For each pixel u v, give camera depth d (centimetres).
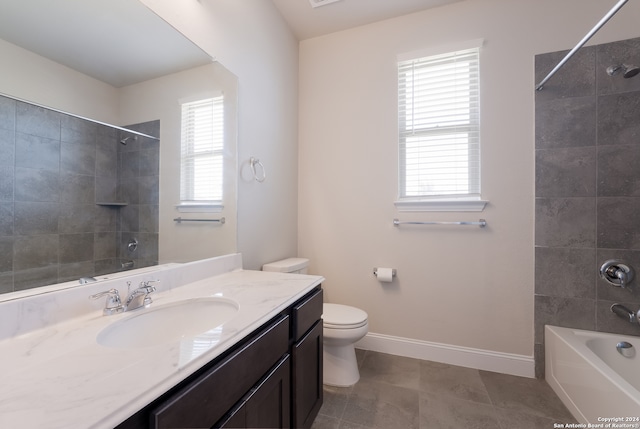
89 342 69
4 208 74
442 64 199
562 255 172
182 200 130
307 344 120
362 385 169
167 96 122
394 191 209
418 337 203
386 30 212
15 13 76
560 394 156
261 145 185
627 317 156
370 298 216
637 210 160
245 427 76
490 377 177
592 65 167
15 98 76
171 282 118
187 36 128
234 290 116
